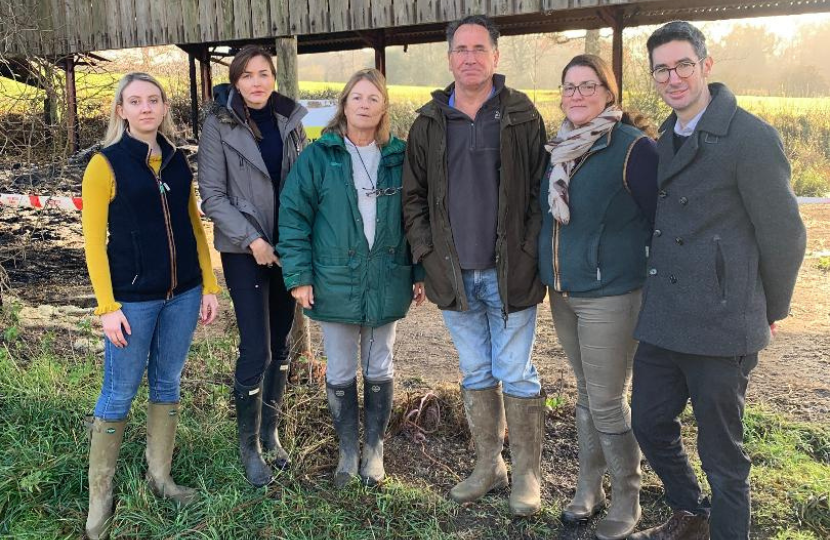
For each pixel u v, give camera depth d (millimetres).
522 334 2904
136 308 2699
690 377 2311
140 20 5273
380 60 8836
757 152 2064
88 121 8023
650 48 2225
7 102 6004
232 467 3160
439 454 3498
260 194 3057
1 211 7785
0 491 2904
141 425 3377
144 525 2793
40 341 4586
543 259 2711
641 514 2951
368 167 3010
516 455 3027
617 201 2514
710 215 2172
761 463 3301
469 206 2797
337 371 3182
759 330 2201
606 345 2609
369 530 2844
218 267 7312
